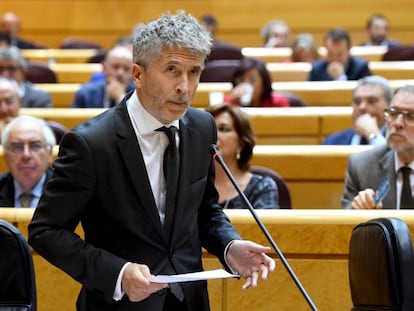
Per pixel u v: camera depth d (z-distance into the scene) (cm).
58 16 1853
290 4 1783
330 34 1223
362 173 654
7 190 688
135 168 390
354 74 1219
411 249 409
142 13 1831
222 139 669
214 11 1802
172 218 394
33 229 383
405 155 631
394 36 1758
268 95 988
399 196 633
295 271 522
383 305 414
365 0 1764
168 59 375
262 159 795
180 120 407
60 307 525
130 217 388
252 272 390
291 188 795
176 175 397
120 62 1099
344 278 521
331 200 792
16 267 402
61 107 1185
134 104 398
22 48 1639
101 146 388
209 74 1199
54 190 385
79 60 1515
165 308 394
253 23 1792
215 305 522
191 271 396
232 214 527
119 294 369
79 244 379
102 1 1842
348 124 925
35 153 675
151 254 390
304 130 929
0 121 912
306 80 1242
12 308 397
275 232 523
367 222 427
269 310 520
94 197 390
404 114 622
